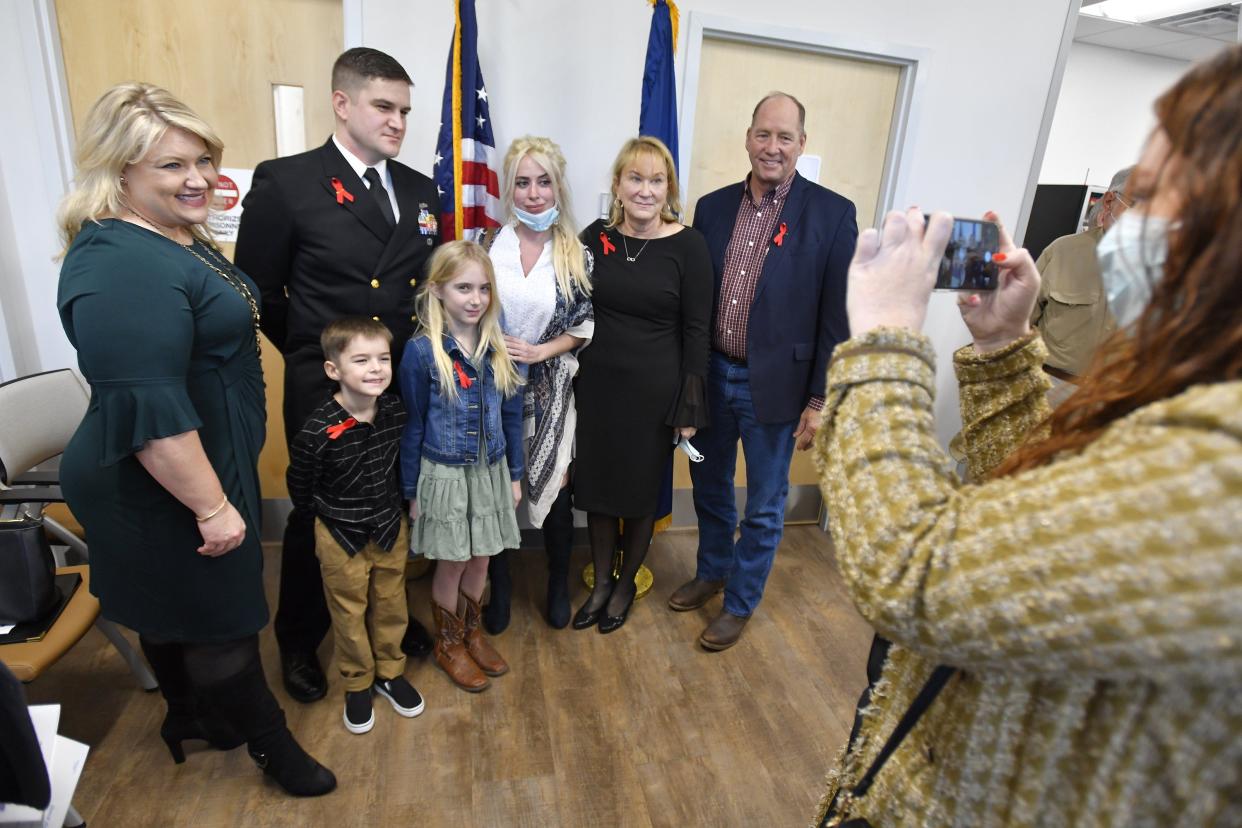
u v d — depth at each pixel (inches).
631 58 90.6
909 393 19.9
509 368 71.2
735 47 96.5
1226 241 15.2
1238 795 15.1
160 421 43.4
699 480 90.5
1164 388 16.8
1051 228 154.0
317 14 87.4
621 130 93.1
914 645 18.0
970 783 19.7
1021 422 28.6
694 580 95.5
